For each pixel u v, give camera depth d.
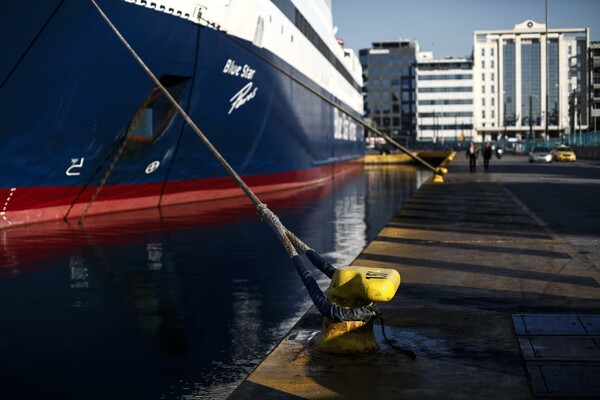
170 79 22.47
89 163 20.45
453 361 5.50
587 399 4.61
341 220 22.44
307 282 6.00
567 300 7.61
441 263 10.20
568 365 5.30
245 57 26.53
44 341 8.23
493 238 12.86
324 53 45.75
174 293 10.88
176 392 6.48
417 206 19.97
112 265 13.42
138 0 19.44
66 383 6.75
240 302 10.28
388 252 11.31
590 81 128.25
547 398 4.64
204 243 16.50
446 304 7.51
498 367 5.33
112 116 20.17
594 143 81.81
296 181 38.88
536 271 9.41
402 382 5.03
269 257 14.43
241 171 30.06
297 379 5.14
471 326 6.57
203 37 23.00
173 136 23.39
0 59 16.61
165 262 13.74
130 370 7.14
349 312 5.72
